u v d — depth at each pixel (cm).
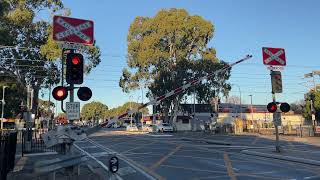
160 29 6819
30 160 1939
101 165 1870
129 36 7200
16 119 6600
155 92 6981
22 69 5269
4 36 4559
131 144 3491
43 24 5106
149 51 6850
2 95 6494
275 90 2495
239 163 1966
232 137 4853
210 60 6888
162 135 5538
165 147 3102
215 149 2878
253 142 3728
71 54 1124
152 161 2091
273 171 1661
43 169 1045
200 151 2703
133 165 1909
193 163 1975
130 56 7194
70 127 1173
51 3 5066
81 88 1133
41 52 4853
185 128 9025
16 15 4762
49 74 5375
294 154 2334
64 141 1164
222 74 7019
